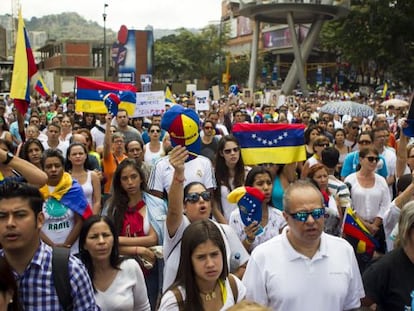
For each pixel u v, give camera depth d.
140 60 57.75
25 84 8.26
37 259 2.91
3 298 2.63
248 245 4.64
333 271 3.40
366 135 7.62
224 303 3.35
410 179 5.74
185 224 4.22
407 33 45.72
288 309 3.36
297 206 3.29
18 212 2.84
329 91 58.50
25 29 8.28
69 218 5.33
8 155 3.35
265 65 81.75
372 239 5.59
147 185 5.75
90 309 3.00
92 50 77.50
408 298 3.31
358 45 47.06
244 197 4.51
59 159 5.29
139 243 5.11
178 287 3.33
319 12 46.41
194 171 5.79
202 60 87.69
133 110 11.69
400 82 47.88
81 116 14.57
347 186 6.21
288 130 6.23
